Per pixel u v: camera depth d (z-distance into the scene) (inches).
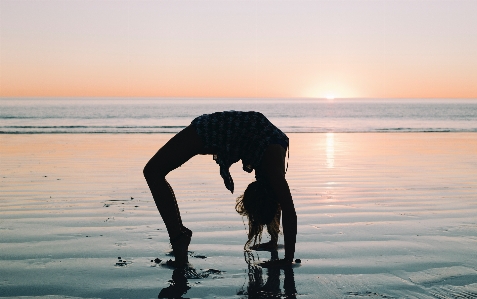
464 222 169.8
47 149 498.0
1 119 1590.8
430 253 131.6
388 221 171.2
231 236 151.0
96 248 136.0
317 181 274.7
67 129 939.3
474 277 111.9
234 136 121.0
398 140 667.4
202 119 123.1
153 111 2637.8
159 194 122.2
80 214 181.8
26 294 101.1
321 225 164.7
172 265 121.1
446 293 102.1
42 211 187.6
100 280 110.0
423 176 298.4
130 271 116.4
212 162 370.9
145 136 729.6
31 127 1026.1
